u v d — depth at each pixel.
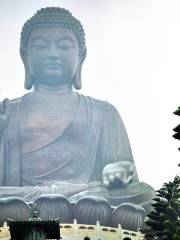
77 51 132.38
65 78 130.75
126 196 115.62
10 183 122.62
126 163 120.62
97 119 127.38
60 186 117.56
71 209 111.50
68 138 125.88
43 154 124.50
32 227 36.56
